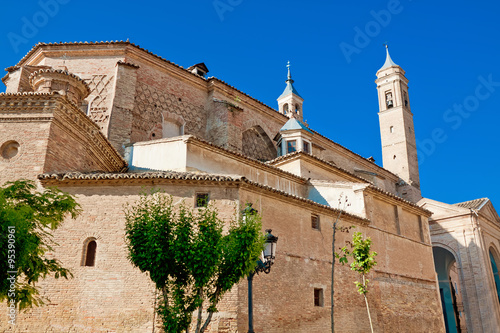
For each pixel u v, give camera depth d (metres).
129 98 26.11
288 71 50.28
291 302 19.23
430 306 28.34
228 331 16.42
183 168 21.53
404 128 50.69
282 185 26.09
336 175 30.75
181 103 29.77
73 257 17.12
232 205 18.19
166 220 12.64
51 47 27.19
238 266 12.58
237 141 29.98
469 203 39.56
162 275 12.06
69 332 16.16
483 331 34.03
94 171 21.48
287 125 33.50
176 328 11.60
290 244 20.22
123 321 16.23
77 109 20.02
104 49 27.33
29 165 18.06
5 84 26.45
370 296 23.52
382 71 54.84
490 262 37.03
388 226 27.33
